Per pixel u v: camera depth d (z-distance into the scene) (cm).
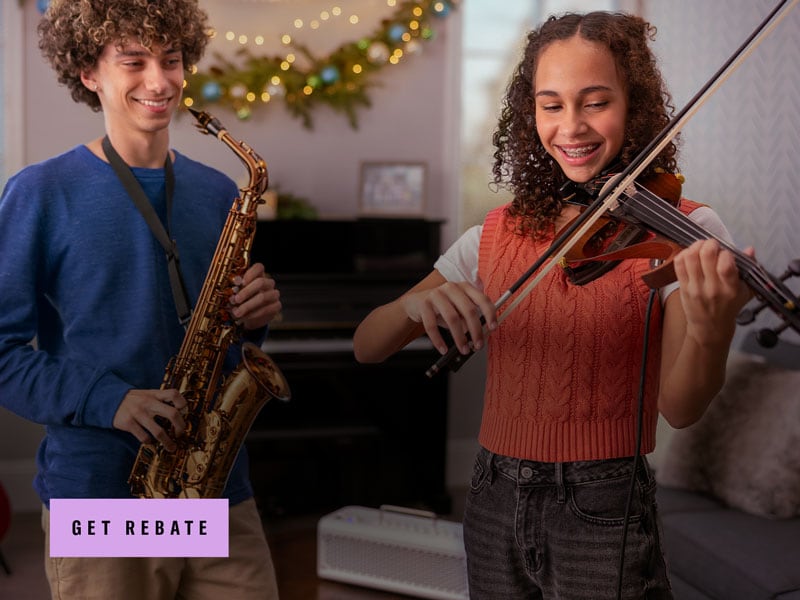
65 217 178
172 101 184
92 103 196
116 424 171
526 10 473
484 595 149
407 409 414
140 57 178
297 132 454
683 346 127
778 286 111
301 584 353
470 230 164
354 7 451
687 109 129
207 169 201
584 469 141
